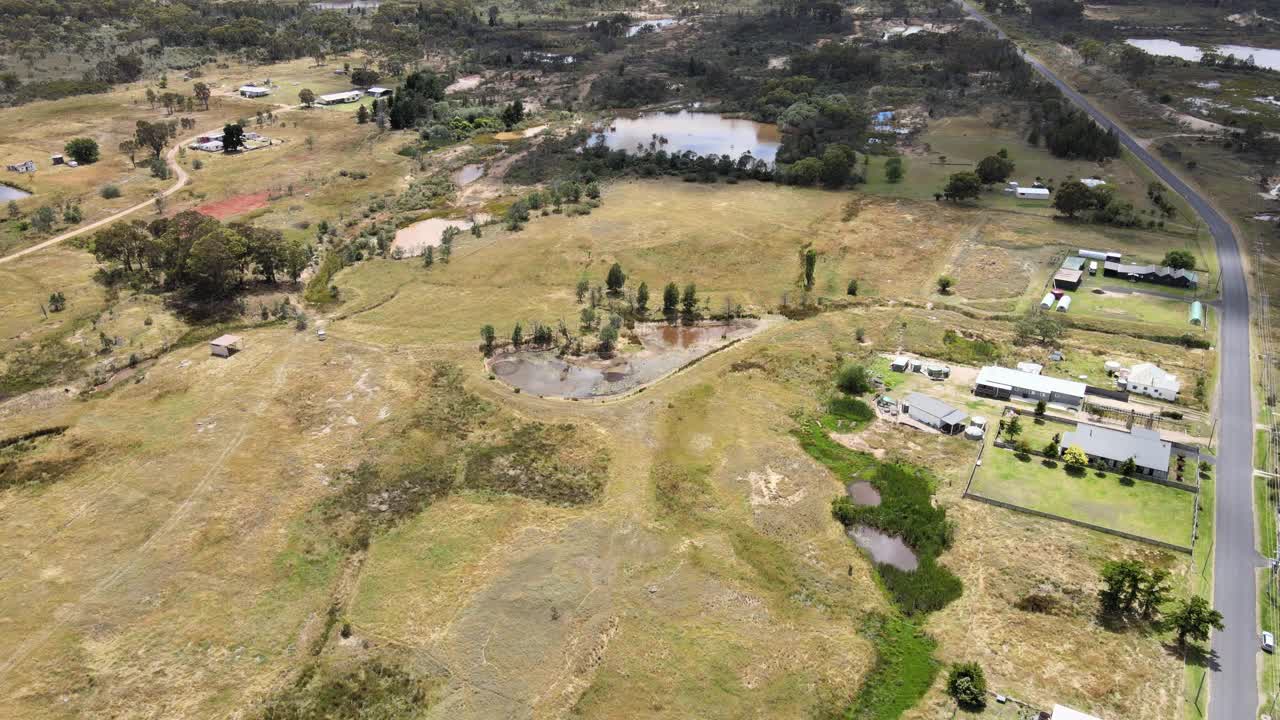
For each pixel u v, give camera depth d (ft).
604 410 388.57
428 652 263.90
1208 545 298.76
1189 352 426.51
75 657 260.83
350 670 257.75
